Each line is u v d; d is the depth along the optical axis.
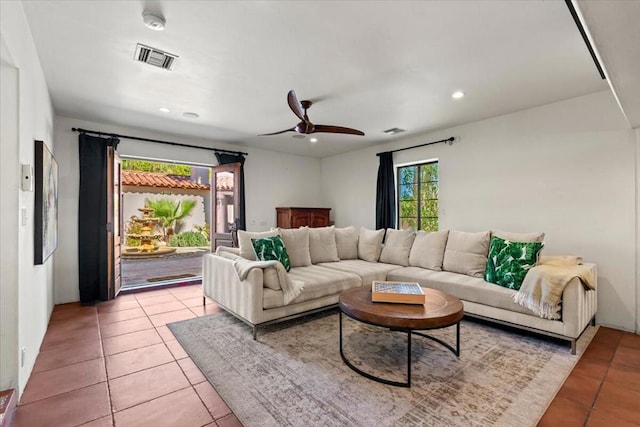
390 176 5.29
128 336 2.86
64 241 3.94
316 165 6.84
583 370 2.24
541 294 2.63
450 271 3.73
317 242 4.38
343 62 2.59
